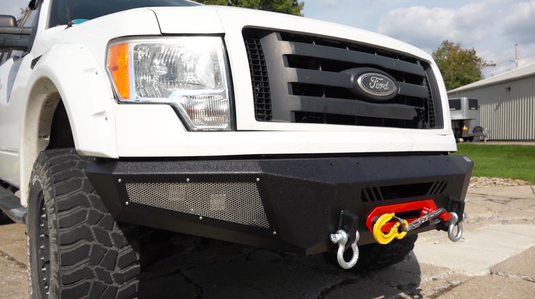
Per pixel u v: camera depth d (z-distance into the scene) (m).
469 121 20.55
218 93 1.72
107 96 1.67
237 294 2.60
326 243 1.76
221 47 1.77
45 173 1.85
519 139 24.56
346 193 1.73
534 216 4.85
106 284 1.70
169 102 1.67
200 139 1.64
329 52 1.98
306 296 2.57
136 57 1.70
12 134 2.96
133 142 1.61
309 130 1.86
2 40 2.66
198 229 1.69
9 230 4.34
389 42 2.29
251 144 1.68
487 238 3.88
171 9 1.80
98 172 1.65
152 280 2.84
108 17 1.89
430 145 2.23
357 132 1.99
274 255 3.39
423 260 3.24
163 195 1.62
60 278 1.65
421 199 2.01
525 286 2.68
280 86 1.84
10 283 2.80
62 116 2.49
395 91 2.18
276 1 17.44
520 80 24.34
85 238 1.68
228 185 1.63
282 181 1.62
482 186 7.42
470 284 2.72
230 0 17.34
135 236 1.78
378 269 2.90
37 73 2.09
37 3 3.24
